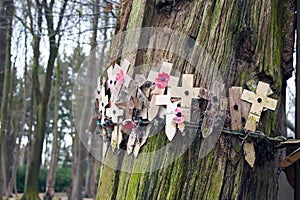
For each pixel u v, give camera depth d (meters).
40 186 20.53
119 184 1.56
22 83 15.49
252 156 1.50
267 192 1.57
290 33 1.73
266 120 1.55
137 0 1.72
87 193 17.50
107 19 7.16
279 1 1.74
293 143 1.51
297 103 1.76
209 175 1.45
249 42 1.60
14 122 15.96
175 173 1.45
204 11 1.58
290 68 1.71
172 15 1.63
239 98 1.52
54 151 14.46
